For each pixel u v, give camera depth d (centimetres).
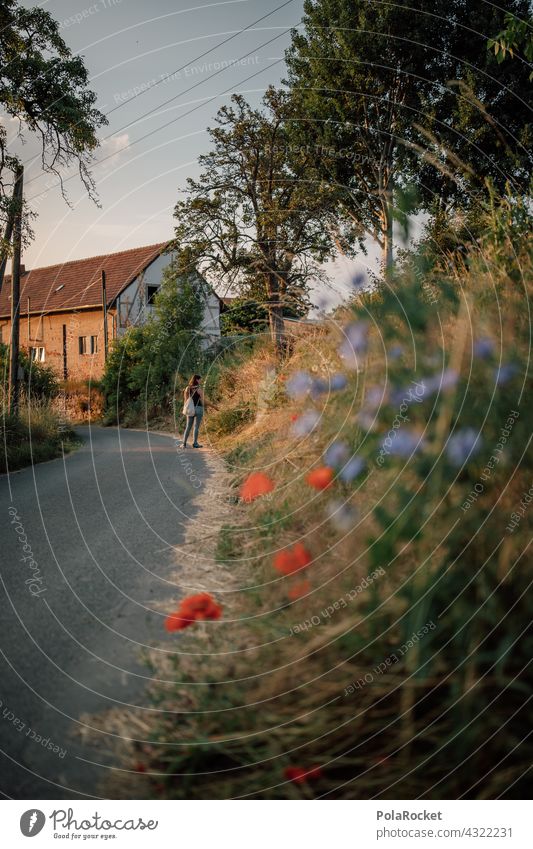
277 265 1576
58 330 4031
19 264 1625
